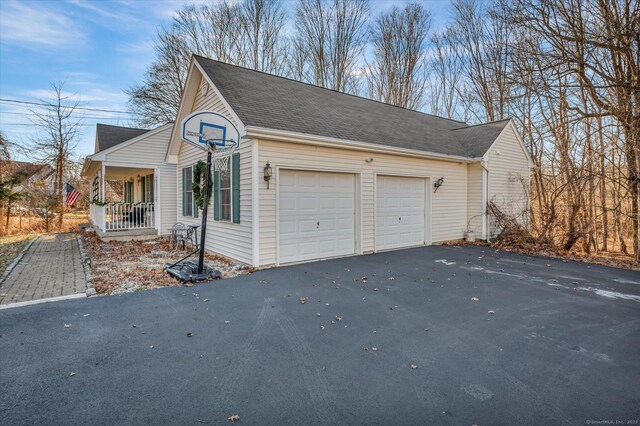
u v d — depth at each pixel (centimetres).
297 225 751
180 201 1152
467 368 291
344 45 2178
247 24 2148
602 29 900
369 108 1151
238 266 696
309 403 240
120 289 535
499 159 1153
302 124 752
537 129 1142
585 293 529
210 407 235
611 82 892
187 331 368
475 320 408
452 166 1097
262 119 695
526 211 1089
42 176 2131
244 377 275
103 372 281
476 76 1870
